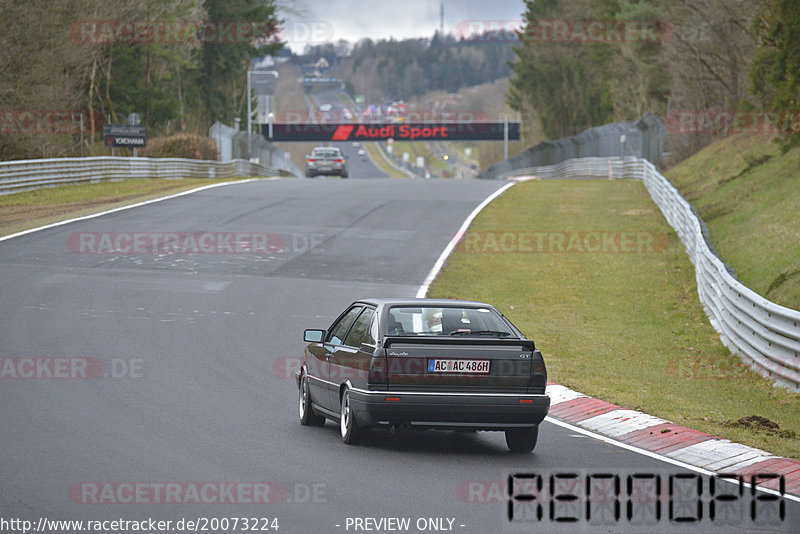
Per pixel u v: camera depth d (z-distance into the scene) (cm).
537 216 8100
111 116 15462
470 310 2372
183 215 7775
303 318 4178
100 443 2148
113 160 11162
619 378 3331
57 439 2177
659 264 6047
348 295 4781
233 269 5466
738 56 10856
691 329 4409
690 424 2569
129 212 7925
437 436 2497
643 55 14088
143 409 2552
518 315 4641
